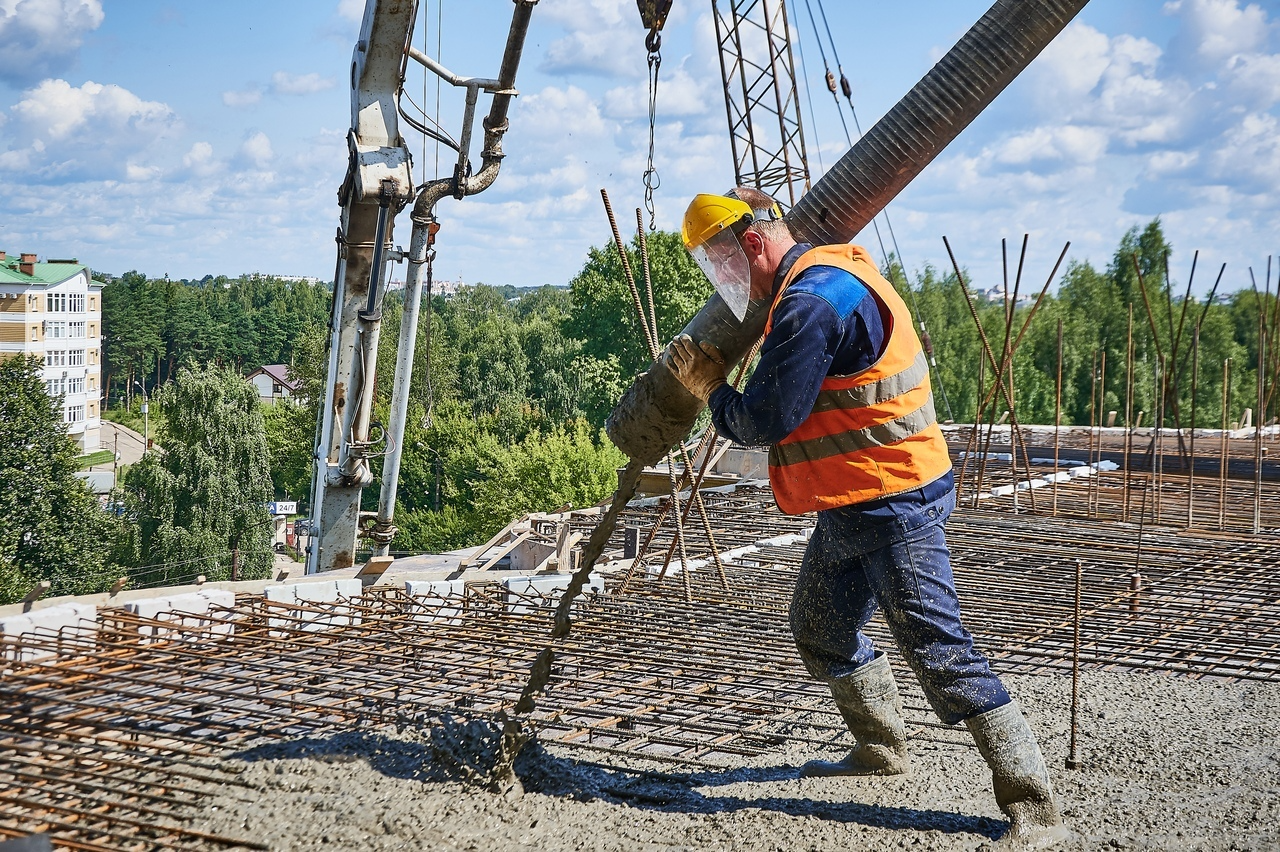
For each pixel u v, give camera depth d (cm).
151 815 254
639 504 1037
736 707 378
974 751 321
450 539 4000
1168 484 1046
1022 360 4300
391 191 968
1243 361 3688
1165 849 244
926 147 280
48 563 3328
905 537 256
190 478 3759
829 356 246
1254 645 459
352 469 1060
